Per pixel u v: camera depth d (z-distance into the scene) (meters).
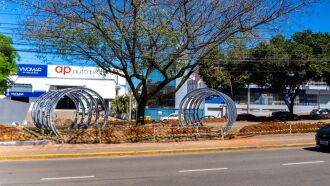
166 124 27.00
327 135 16.94
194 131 22.42
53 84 63.19
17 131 21.20
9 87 50.91
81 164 13.84
